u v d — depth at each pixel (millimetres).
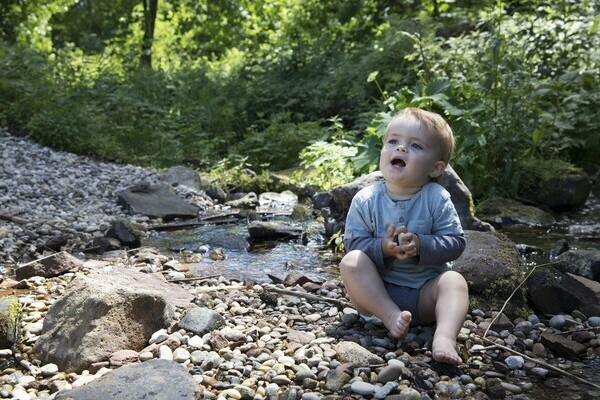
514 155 3051
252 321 1485
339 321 1493
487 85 3000
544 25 3785
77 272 1913
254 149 4531
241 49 7809
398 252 1318
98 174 3594
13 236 2396
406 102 2928
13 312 1381
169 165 4301
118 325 1325
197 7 8023
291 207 3123
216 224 2779
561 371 1237
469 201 2346
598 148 3500
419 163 1352
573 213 2893
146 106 5219
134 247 2361
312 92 5410
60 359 1279
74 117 4355
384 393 1131
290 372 1216
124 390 1070
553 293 1571
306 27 6855
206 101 5598
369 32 6488
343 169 3244
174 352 1286
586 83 3564
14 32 6828
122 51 7617
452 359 1202
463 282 1323
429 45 4031
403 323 1266
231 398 1121
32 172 3475
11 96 4656
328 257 2180
